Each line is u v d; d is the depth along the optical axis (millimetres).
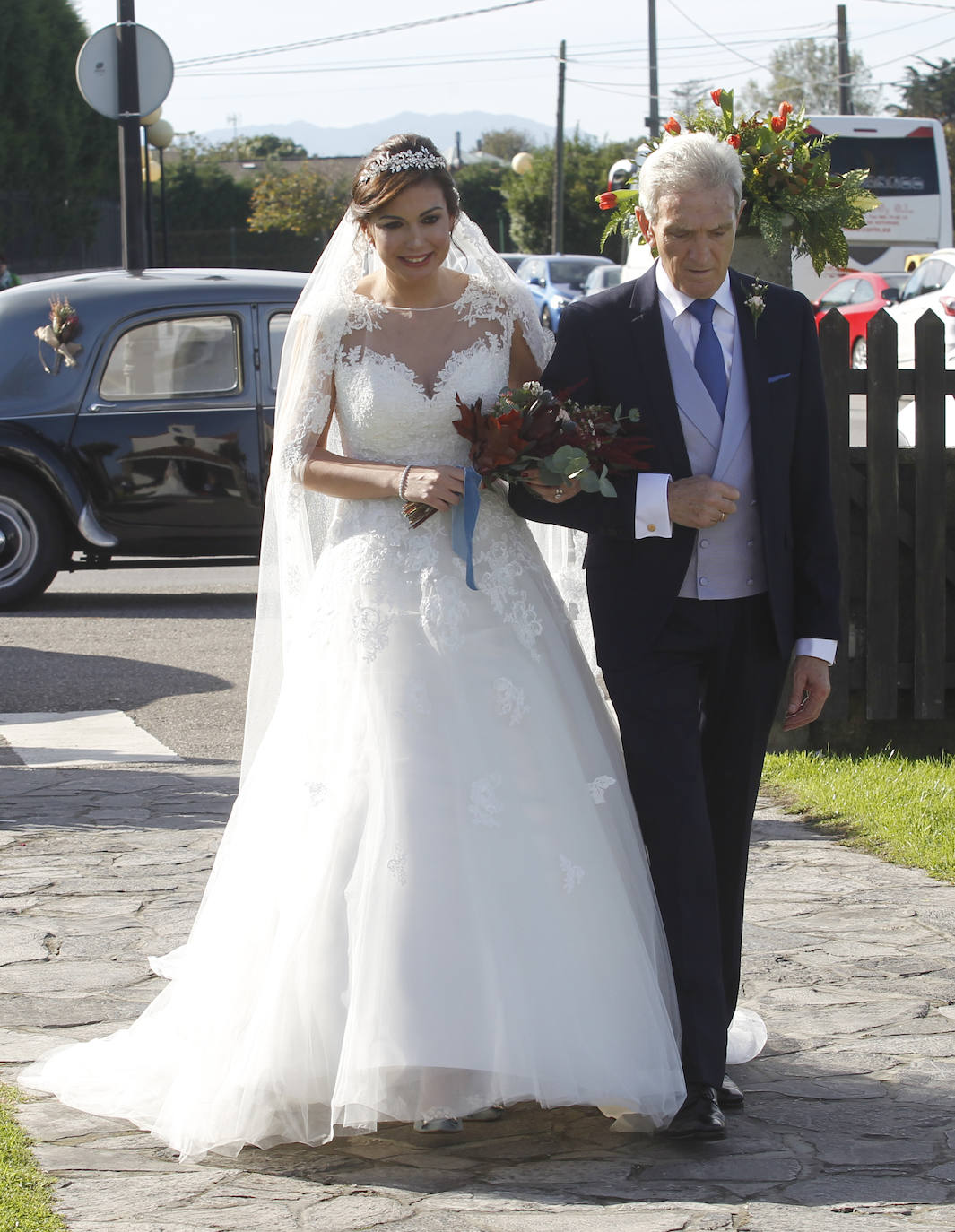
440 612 4129
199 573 15000
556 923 3979
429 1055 3820
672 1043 4031
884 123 28219
